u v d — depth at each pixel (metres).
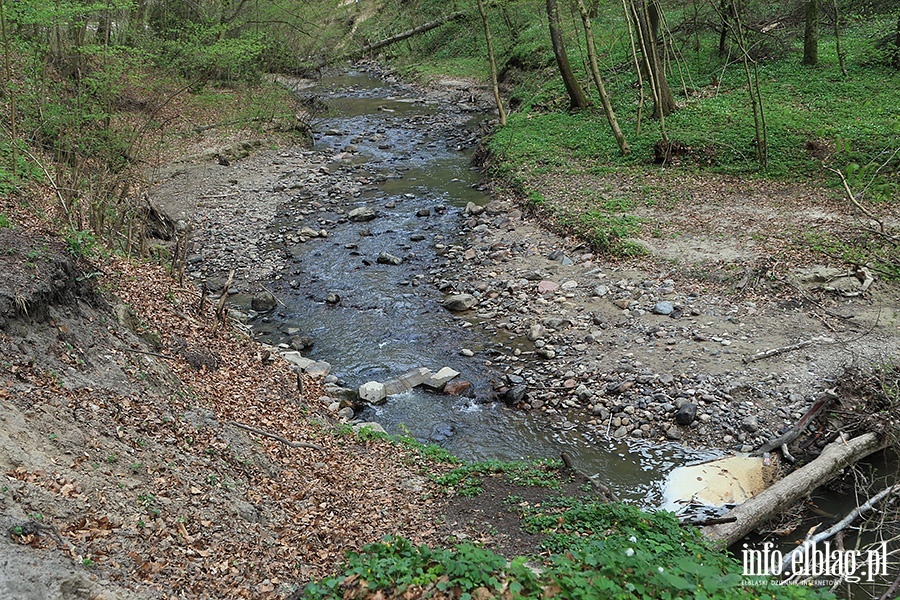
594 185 21.16
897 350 12.05
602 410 11.59
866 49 27.39
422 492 9.02
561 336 13.88
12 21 15.34
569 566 5.54
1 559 4.77
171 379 9.12
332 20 42.12
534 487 9.18
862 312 13.43
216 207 21.53
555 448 10.88
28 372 7.18
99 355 8.34
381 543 5.98
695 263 15.75
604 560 5.44
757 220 17.59
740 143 21.97
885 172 17.80
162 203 21.41
